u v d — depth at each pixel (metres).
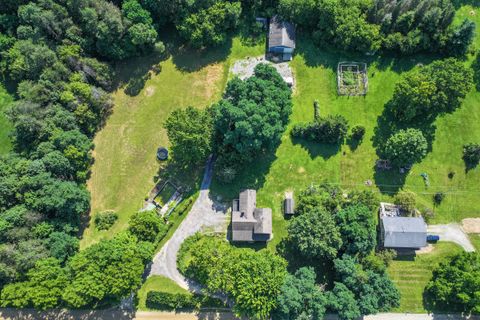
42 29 88.44
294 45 92.94
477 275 76.44
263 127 77.88
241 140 79.69
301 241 77.81
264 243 85.00
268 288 73.75
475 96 91.69
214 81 93.94
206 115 84.19
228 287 75.56
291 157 88.88
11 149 91.56
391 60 93.81
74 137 84.31
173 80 94.56
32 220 78.94
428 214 85.56
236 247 85.00
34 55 84.88
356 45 91.62
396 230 81.88
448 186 87.19
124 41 91.25
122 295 76.56
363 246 78.06
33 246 77.38
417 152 83.12
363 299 75.81
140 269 77.44
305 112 91.19
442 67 84.50
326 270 83.44
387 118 90.75
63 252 79.06
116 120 92.62
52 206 79.06
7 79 95.62
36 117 84.69
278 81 83.31
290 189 87.50
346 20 89.44
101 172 89.62
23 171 82.12
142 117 92.69
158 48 92.38
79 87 86.81
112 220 86.56
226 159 85.50
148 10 91.44
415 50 92.75
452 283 77.88
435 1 88.19
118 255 76.31
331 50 94.12
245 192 84.75
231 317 81.81
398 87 85.56
